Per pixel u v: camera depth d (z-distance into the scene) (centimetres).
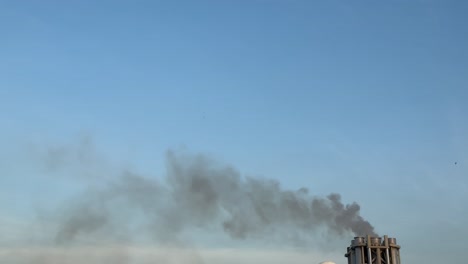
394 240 7788
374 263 7675
